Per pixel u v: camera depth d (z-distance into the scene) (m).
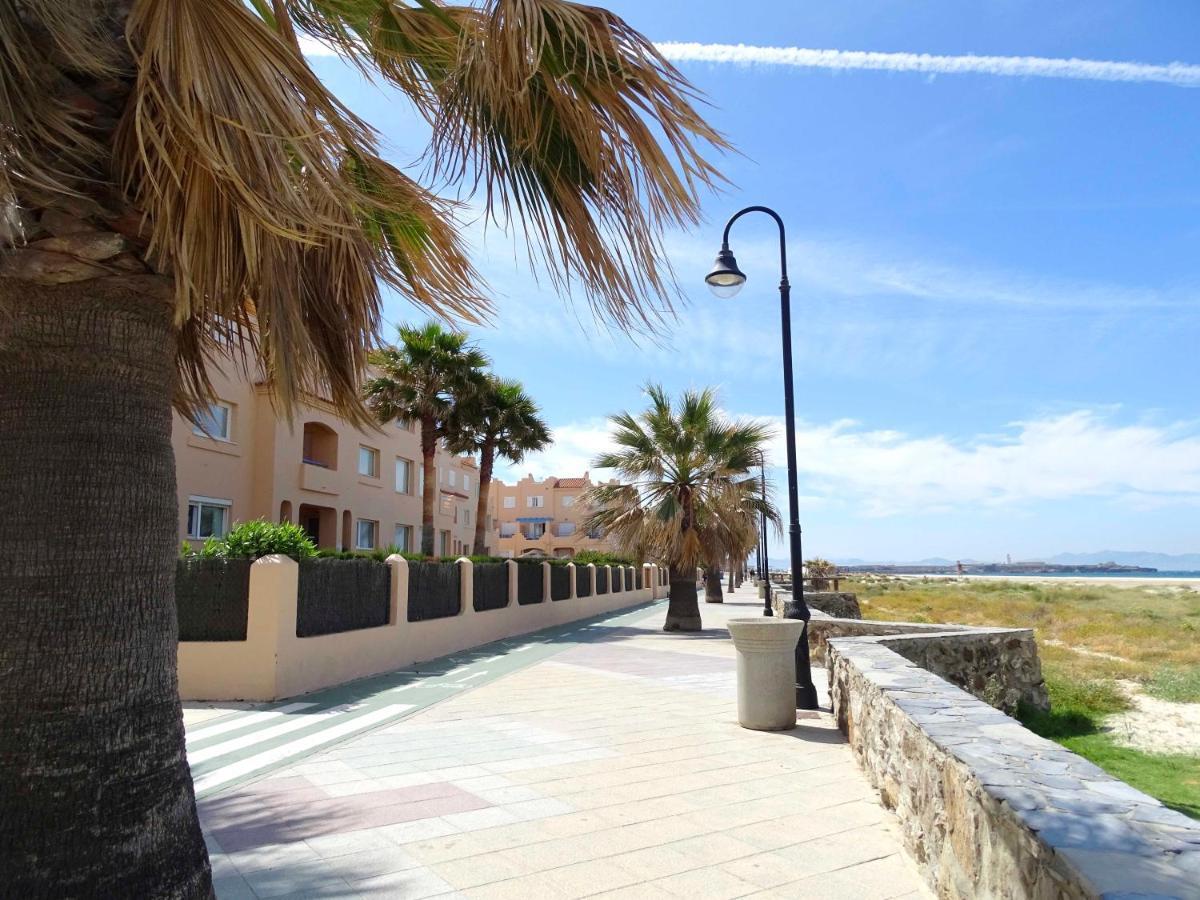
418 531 34.09
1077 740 8.97
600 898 3.80
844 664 7.58
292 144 2.41
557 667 12.98
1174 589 67.06
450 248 3.72
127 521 2.63
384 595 12.76
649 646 16.70
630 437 20.41
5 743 2.38
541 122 2.96
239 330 3.66
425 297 3.86
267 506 22.12
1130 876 2.06
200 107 2.27
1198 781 7.04
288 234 2.37
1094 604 43.41
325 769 6.24
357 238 3.45
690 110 2.71
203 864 2.76
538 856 4.34
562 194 3.07
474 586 17.06
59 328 2.59
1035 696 10.90
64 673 2.44
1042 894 2.41
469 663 13.58
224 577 9.78
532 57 2.68
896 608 37.97
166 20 2.30
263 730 7.82
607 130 2.85
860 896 3.84
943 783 3.70
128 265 2.65
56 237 2.51
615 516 20.56
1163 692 12.20
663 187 2.87
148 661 2.64
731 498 20.06
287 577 9.84
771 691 7.77
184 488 19.41
